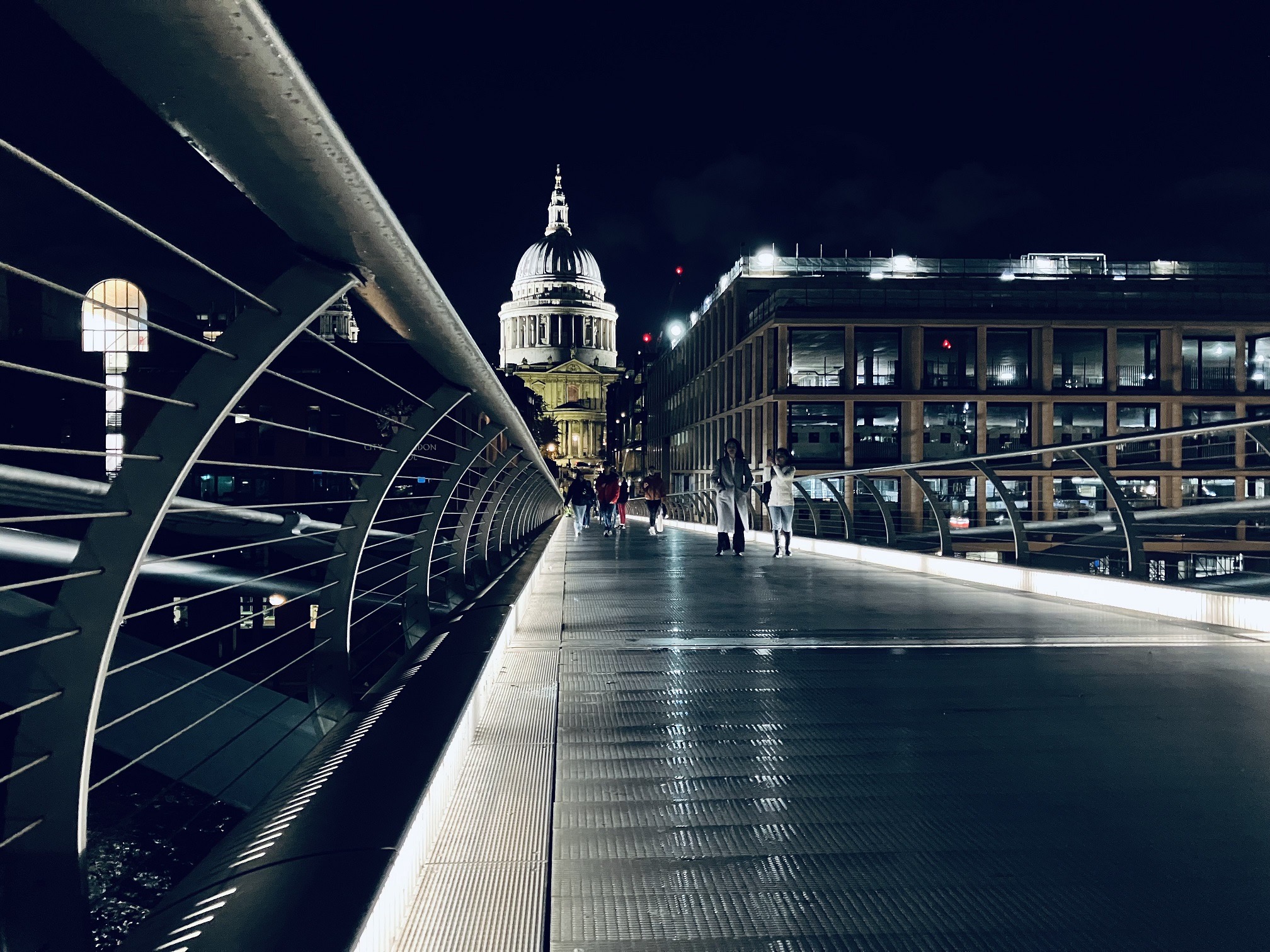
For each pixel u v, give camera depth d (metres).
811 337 55.72
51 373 1.77
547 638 7.54
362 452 66.50
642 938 2.43
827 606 9.77
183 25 1.56
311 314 2.59
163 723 7.20
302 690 36.84
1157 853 3.00
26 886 2.12
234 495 65.00
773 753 4.21
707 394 73.88
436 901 2.57
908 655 6.77
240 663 41.69
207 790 7.16
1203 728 4.61
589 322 190.62
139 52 1.66
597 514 51.41
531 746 4.22
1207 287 59.91
